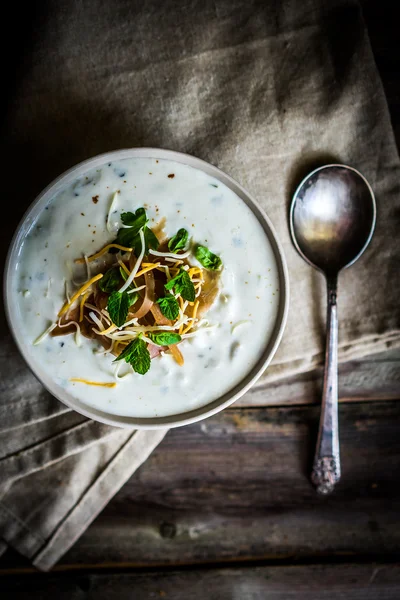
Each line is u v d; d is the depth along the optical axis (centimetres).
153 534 41
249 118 37
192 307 32
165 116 37
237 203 33
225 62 37
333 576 40
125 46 37
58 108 37
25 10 37
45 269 32
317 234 38
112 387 33
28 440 38
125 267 31
